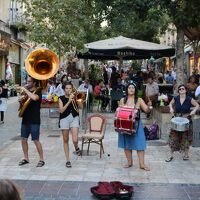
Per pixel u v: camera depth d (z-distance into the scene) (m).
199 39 16.91
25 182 7.46
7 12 31.72
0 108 15.70
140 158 8.48
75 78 20.67
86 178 7.78
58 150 10.44
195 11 12.10
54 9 17.77
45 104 13.63
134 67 34.22
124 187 6.75
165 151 10.37
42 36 17.91
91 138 9.64
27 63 8.91
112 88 18.08
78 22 17.89
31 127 8.62
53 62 9.21
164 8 13.07
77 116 9.05
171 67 36.66
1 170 8.37
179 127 8.97
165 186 7.25
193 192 6.91
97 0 13.84
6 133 13.45
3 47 29.77
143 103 8.45
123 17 13.57
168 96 12.88
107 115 16.84
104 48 17.16
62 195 6.70
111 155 9.87
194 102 9.45
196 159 9.45
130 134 8.23
